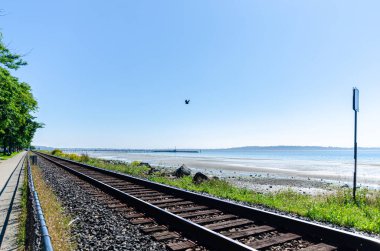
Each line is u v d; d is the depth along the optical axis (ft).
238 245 16.12
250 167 151.33
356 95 34.83
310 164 198.59
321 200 37.47
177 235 19.63
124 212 26.86
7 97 78.07
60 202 31.32
